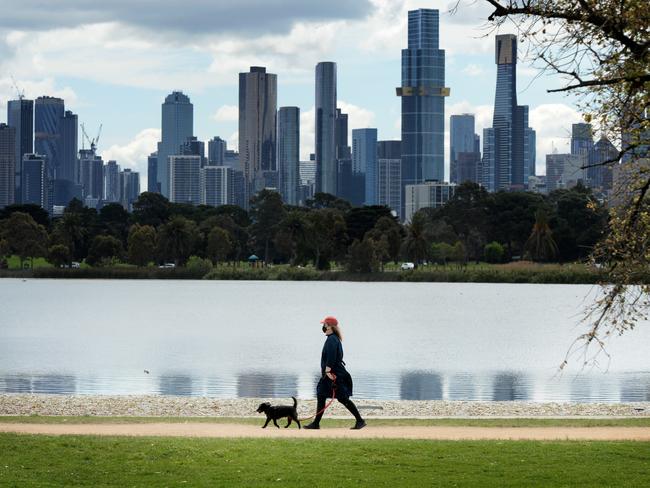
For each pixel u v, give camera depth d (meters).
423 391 48.88
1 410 37.19
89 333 96.19
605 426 29.56
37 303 153.62
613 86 19.89
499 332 98.81
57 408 37.97
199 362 65.69
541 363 66.19
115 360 67.12
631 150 20.62
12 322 112.25
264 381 53.41
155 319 117.94
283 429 27.66
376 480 18.72
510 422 30.59
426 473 19.42
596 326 22.23
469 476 19.11
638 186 21.08
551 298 170.88
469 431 27.36
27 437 24.25
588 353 74.00
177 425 29.34
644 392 47.75
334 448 22.41
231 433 26.44
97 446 22.62
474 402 40.88
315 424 27.72
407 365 64.50
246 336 92.69
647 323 107.75
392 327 106.19
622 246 21.64
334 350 27.39
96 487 18.30
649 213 21.20
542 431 27.45
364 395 47.06
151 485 18.42
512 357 71.19
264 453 21.72
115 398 41.97
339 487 18.08
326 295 181.50
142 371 59.19
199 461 20.78
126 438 24.31
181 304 151.50
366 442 23.58
